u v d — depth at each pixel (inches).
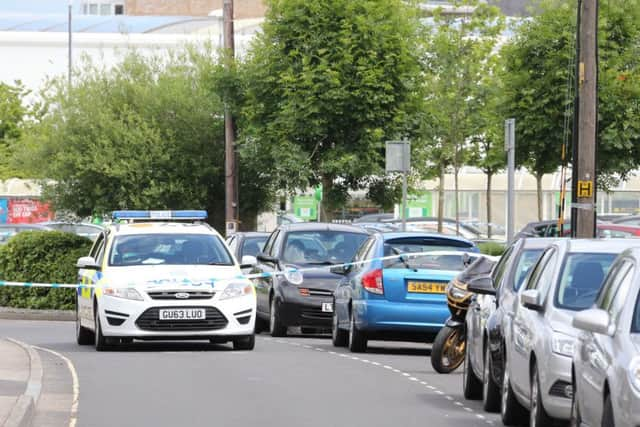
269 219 3462.1
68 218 2444.6
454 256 1348.4
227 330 1300.4
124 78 2445.9
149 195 2340.1
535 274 810.2
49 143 2375.7
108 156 2329.0
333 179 2223.2
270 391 989.2
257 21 4729.3
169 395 960.9
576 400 651.5
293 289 1620.3
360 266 1393.9
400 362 1264.8
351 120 2145.7
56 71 4613.7
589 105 1658.5
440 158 2815.0
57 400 935.7
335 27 2128.4
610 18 2191.2
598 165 2197.3
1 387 971.9
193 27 4931.1
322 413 869.8
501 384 847.7
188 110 2379.4
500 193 4008.4
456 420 847.1
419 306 1325.0
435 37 2854.3
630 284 619.8
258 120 2190.0
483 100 2866.6
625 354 573.3
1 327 1881.2
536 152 2258.9
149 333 1283.2
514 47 2245.3
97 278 1333.7
